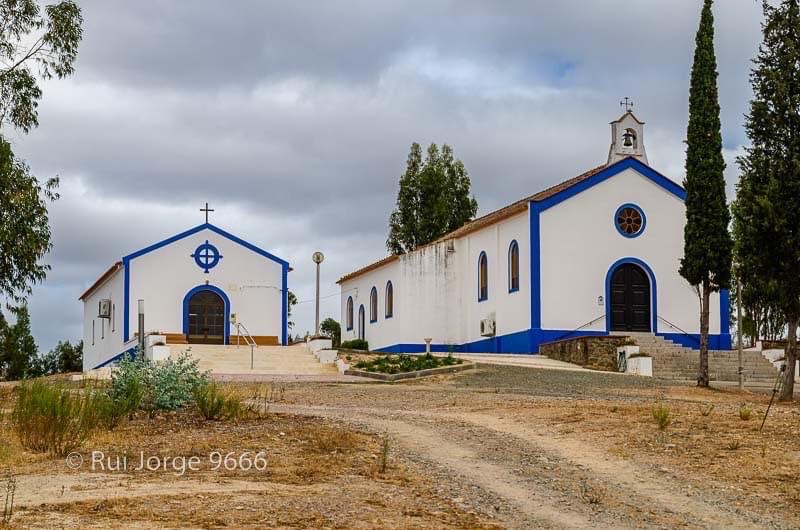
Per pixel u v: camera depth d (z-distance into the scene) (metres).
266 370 35.34
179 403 20.44
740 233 27.55
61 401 17.38
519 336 41.75
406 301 48.31
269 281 46.19
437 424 19.70
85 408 18.19
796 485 14.34
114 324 46.34
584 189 41.41
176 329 44.94
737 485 14.39
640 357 35.38
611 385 29.59
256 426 18.89
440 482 14.47
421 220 64.06
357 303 58.38
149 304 44.78
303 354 38.44
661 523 12.52
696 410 21.52
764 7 27.33
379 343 53.66
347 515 12.12
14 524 11.18
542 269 40.78
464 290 47.91
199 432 18.28
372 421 20.00
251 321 45.81
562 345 38.59
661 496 13.88
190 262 45.41
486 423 19.88
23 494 13.10
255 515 11.91
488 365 35.16
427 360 34.44
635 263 41.59
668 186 42.09
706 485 14.42
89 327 52.88
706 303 30.88
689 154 31.34
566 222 41.16
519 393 26.67
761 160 27.16
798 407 24.67
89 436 17.58
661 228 41.97
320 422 19.45
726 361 37.16
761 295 34.78
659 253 41.84
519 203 45.59
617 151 43.53
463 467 15.55
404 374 31.55
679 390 28.73
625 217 41.75
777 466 15.35
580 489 14.18
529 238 40.91
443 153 65.44
